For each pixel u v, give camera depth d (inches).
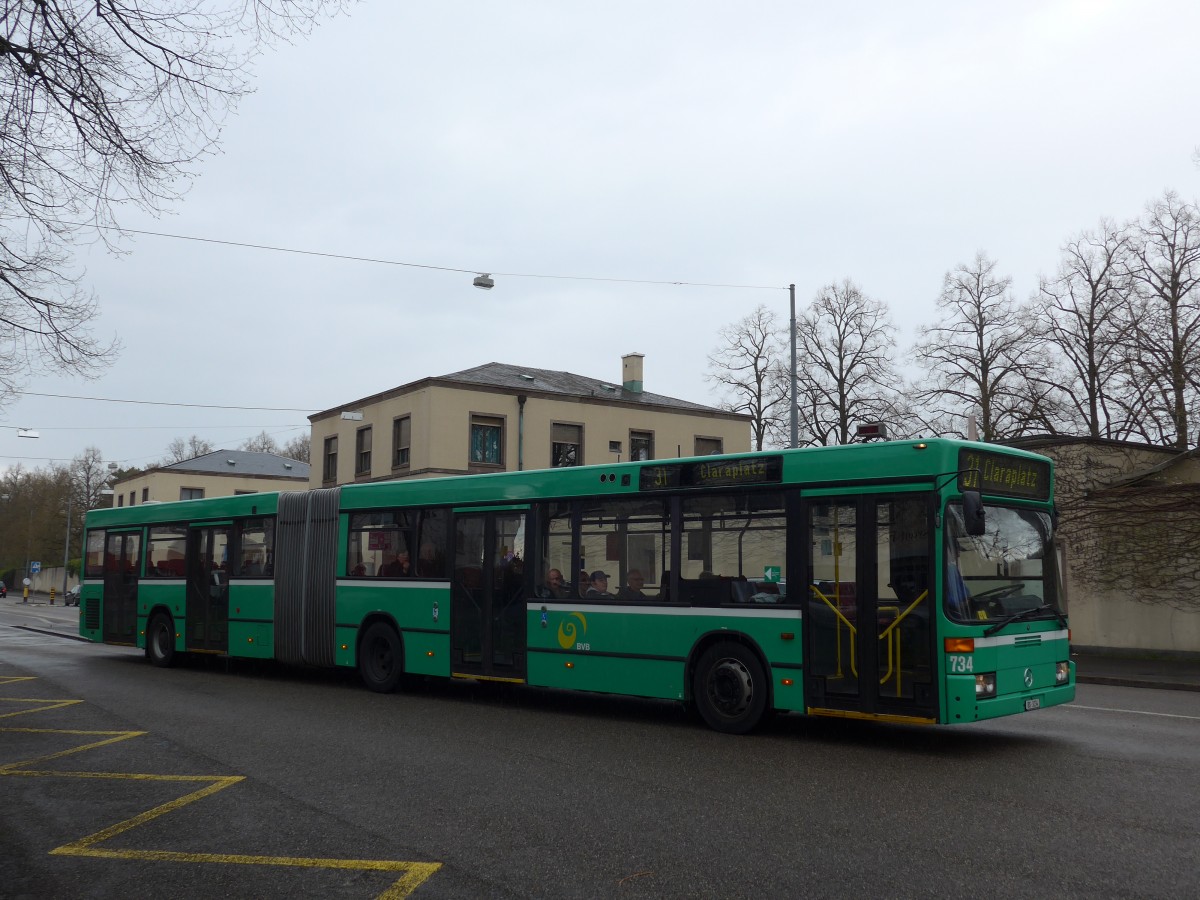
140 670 738.2
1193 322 1285.7
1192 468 882.8
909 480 382.9
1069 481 903.7
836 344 1669.5
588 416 1608.0
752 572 423.2
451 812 285.6
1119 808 285.0
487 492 536.4
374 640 590.6
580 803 294.8
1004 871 226.2
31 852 255.3
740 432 1781.5
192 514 746.8
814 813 280.5
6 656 884.0
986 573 385.7
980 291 1486.2
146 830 274.2
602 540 481.4
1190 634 834.2
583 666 479.2
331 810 290.8
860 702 385.1
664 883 220.2
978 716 362.3
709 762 358.0
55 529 3203.7
